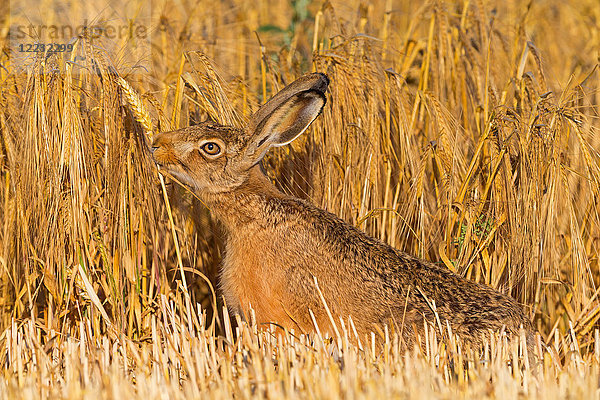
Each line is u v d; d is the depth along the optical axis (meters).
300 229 9.86
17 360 8.75
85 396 7.28
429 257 11.48
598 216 11.25
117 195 9.81
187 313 9.86
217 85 10.85
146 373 8.38
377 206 11.26
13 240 10.41
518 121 10.48
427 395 7.10
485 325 9.01
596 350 9.10
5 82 10.91
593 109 12.54
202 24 16.88
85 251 9.73
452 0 16.72
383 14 17.06
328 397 7.14
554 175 10.23
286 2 21.36
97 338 9.68
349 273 9.61
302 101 9.90
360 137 11.30
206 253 11.70
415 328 8.84
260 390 7.52
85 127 9.84
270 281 9.91
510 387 7.54
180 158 10.04
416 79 14.48
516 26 16.27
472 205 10.60
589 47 18.83
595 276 11.82
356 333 8.96
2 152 10.80
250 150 10.13
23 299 10.66
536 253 10.29
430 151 11.08
